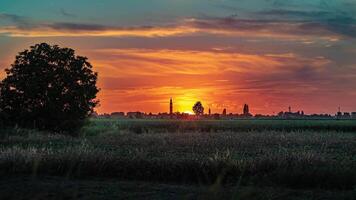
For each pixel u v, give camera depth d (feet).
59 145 102.47
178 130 196.24
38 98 165.58
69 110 167.22
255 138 127.13
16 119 164.66
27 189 48.83
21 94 164.45
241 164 58.80
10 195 45.60
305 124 262.67
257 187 49.60
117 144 108.27
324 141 118.73
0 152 72.28
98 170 60.34
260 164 58.70
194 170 58.29
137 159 63.05
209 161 60.08
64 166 60.90
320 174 53.01
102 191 49.26
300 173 53.26
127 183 54.70
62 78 166.09
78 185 52.31
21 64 167.94
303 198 45.68
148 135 147.02
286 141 117.39
